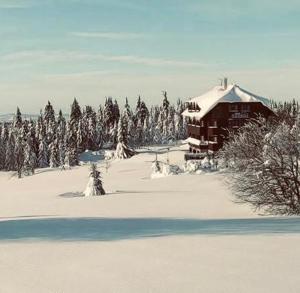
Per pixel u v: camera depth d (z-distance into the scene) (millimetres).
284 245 9828
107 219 19438
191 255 9008
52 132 137125
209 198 34938
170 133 166125
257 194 25188
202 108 83688
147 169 85562
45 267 8445
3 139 143625
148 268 7980
